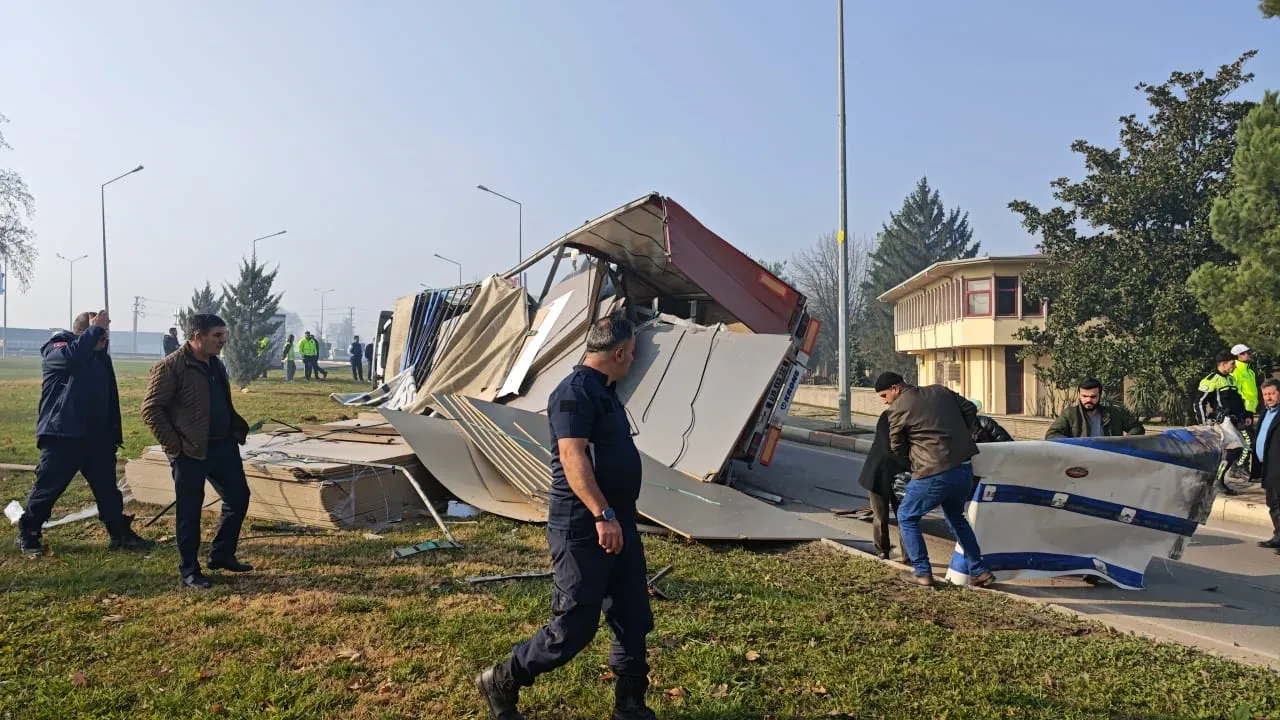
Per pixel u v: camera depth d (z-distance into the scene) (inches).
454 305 611.5
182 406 205.6
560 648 127.9
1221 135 806.5
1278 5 511.5
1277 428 288.5
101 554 236.7
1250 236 553.3
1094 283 834.2
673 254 366.6
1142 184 807.7
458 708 142.6
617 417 134.4
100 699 143.9
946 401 225.9
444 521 287.3
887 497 262.1
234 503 218.5
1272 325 537.3
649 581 215.9
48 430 230.7
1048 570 233.8
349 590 205.3
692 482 322.3
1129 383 939.3
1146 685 156.1
